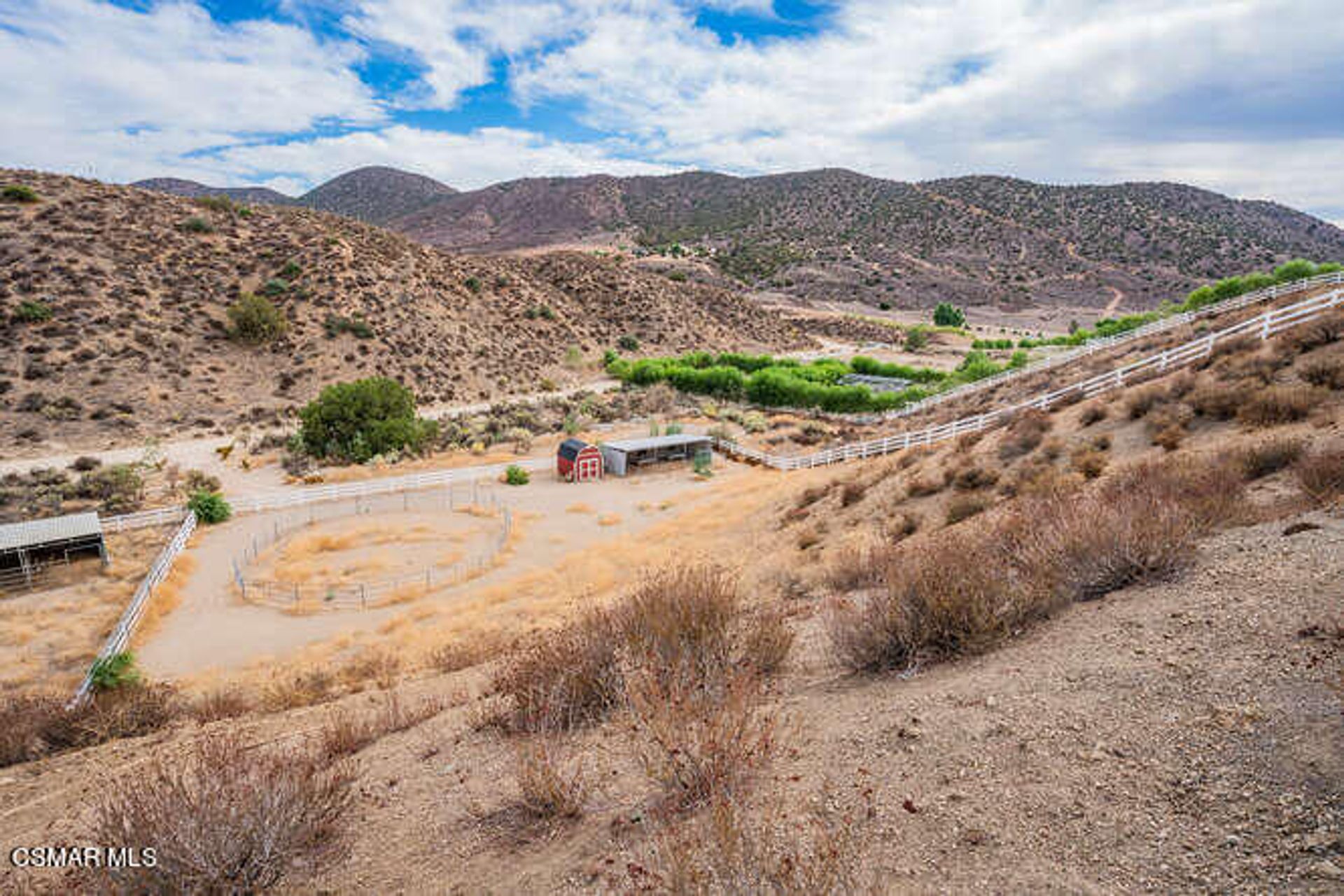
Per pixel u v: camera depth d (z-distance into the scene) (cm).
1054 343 10294
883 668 608
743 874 281
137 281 6088
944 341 13100
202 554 2642
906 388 6775
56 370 4934
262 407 5481
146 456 3956
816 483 2775
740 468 4212
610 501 3434
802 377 7119
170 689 1400
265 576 2403
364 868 406
